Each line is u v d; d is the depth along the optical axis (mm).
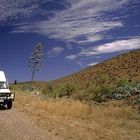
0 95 23906
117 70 74062
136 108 25141
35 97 33469
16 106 25656
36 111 22328
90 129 16672
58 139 14133
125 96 30359
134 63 74500
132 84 35625
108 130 16797
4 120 18375
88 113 21562
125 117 21219
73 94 36531
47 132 15484
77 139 14305
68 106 22734
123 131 16828
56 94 37500
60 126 17062
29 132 15234
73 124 17844
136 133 16531
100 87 33719
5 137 13906
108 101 30141
